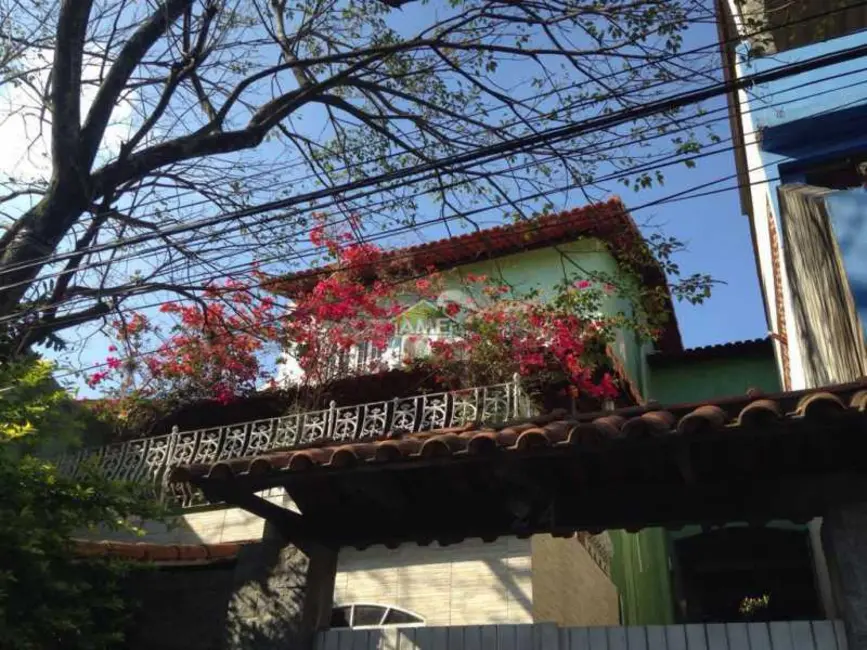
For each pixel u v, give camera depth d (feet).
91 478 17.63
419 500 15.67
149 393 42.52
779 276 31.35
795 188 24.66
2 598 13.99
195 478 14.75
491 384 36.37
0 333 21.74
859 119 26.76
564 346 36.19
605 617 35.86
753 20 25.02
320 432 36.76
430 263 45.73
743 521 13.48
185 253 20.94
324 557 16.22
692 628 13.14
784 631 12.53
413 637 14.70
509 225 24.59
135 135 24.44
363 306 40.86
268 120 25.73
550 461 13.78
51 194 22.85
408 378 38.73
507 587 27.32
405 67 27.07
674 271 25.84
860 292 18.38
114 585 16.93
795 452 13.05
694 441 12.34
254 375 42.70
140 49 24.30
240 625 15.61
